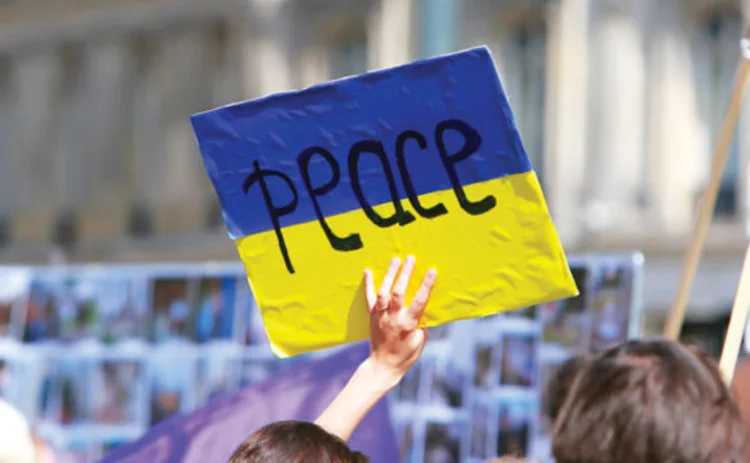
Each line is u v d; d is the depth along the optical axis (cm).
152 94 5216
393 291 615
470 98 617
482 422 1013
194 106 5084
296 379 852
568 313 987
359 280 649
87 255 5334
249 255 666
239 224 665
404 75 625
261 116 653
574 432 462
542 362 995
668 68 4053
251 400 845
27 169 5562
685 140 4025
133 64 5275
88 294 1238
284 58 4878
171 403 1193
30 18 5525
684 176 4019
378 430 851
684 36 4050
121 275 1231
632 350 477
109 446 1214
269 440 545
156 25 5184
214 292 1186
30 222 5528
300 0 4859
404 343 610
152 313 1211
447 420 1030
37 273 1261
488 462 538
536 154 4209
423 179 630
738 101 763
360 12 4709
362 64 4759
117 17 5272
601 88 4084
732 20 3978
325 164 647
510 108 611
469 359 1026
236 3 4947
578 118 4109
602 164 4066
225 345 1175
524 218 616
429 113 625
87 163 5381
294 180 655
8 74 5656
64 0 5425
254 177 660
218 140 661
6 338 1263
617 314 966
